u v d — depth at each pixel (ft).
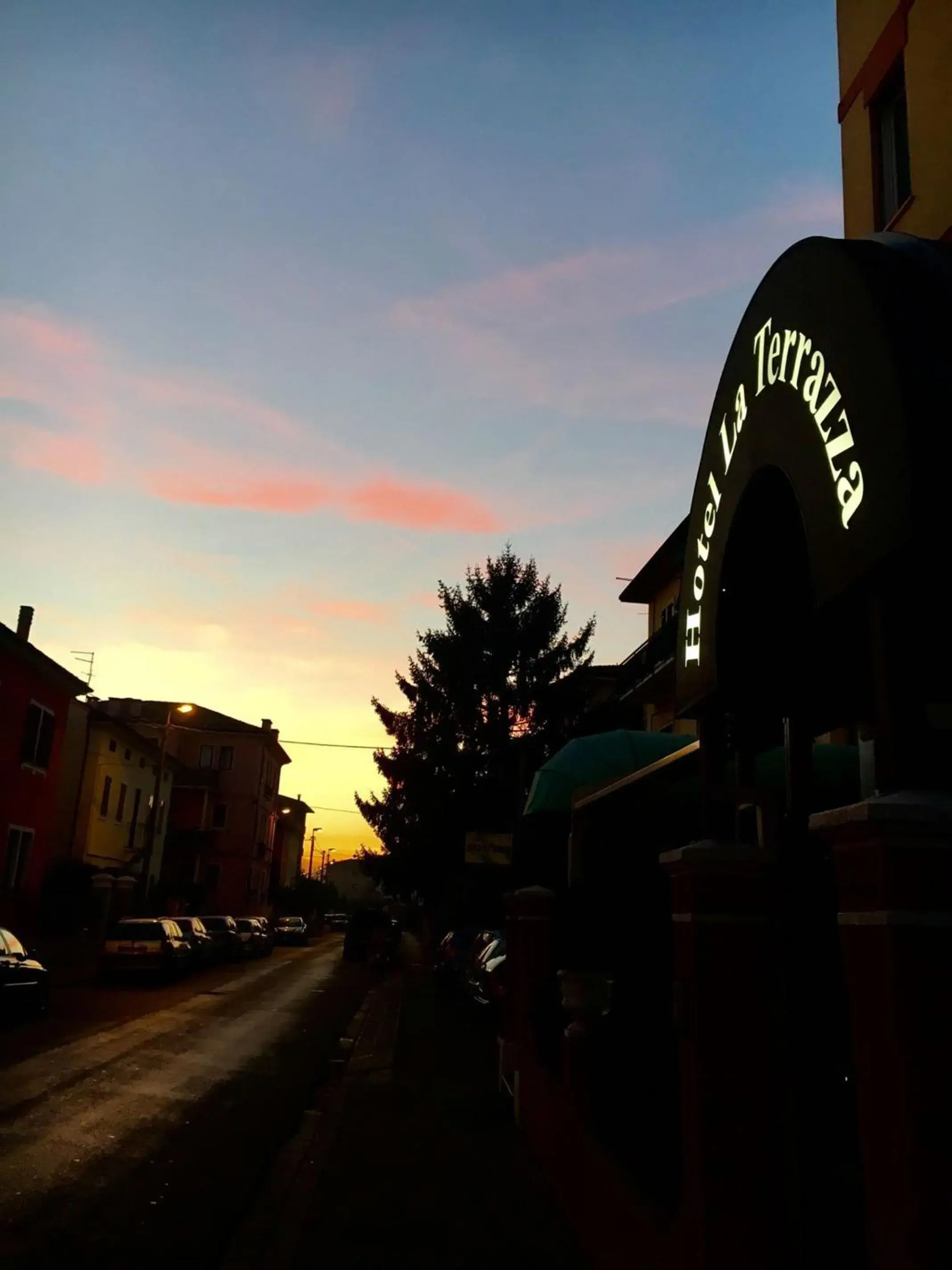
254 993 77.15
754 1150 12.07
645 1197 14.82
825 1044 15.21
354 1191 22.72
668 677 69.31
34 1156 25.12
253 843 197.88
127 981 83.35
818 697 18.37
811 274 12.39
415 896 171.32
